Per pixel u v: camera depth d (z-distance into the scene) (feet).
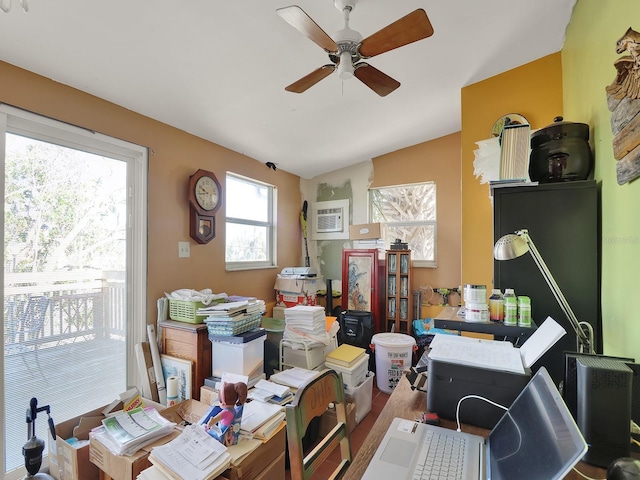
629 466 2.19
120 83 6.63
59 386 6.36
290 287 12.00
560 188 5.29
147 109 7.68
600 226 5.06
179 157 8.77
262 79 7.13
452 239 11.95
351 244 13.74
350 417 7.68
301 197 14.42
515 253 4.06
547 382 2.76
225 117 8.64
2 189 5.61
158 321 7.98
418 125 10.90
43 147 6.21
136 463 4.83
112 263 7.31
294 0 5.17
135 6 4.84
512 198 5.52
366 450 3.11
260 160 11.95
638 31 3.66
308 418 3.50
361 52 5.15
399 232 12.98
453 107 9.84
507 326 4.54
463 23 6.28
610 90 4.24
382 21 5.89
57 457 5.58
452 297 11.84
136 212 7.77
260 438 5.27
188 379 7.38
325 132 10.44
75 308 6.64
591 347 3.97
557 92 7.55
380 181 13.24
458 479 2.63
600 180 5.04
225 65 6.52
